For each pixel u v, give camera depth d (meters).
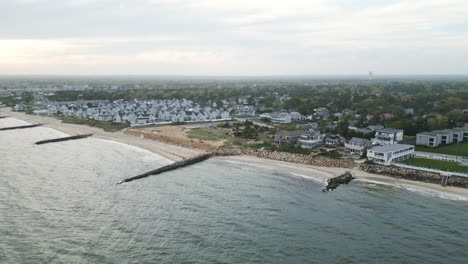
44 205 55.78
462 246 45.56
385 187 68.56
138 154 94.12
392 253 43.81
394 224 51.84
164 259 41.16
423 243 46.34
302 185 69.31
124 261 40.44
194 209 56.06
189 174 76.62
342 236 48.03
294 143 104.94
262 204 58.78
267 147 101.44
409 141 103.94
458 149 96.56
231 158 92.06
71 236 45.84
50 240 44.66
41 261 39.94
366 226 51.12
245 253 43.03
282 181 71.81
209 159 91.56
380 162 80.88
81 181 68.75
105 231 47.53
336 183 69.81
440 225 51.56
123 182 68.94
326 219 53.28
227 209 56.41
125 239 45.53
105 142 112.50
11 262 39.56
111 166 80.62
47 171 75.25
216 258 41.72
